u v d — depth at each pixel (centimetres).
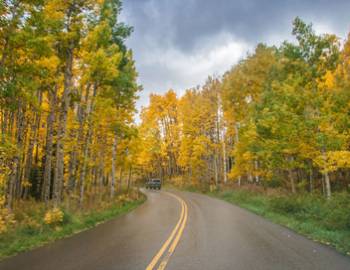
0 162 963
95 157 2494
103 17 1438
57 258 666
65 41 1312
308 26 1512
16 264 621
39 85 1310
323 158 1444
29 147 1994
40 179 2358
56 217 1101
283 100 1639
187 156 4175
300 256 658
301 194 1716
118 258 656
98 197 2184
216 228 1070
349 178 2078
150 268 571
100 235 973
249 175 2923
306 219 1228
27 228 1000
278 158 1872
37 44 999
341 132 1468
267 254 677
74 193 2072
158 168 6328
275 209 1512
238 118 2705
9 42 989
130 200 2309
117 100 2081
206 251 709
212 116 3634
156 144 5075
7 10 953
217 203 2217
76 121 1823
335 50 1466
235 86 2673
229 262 610
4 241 827
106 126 2156
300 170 2436
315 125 1446
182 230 1027
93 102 1709
